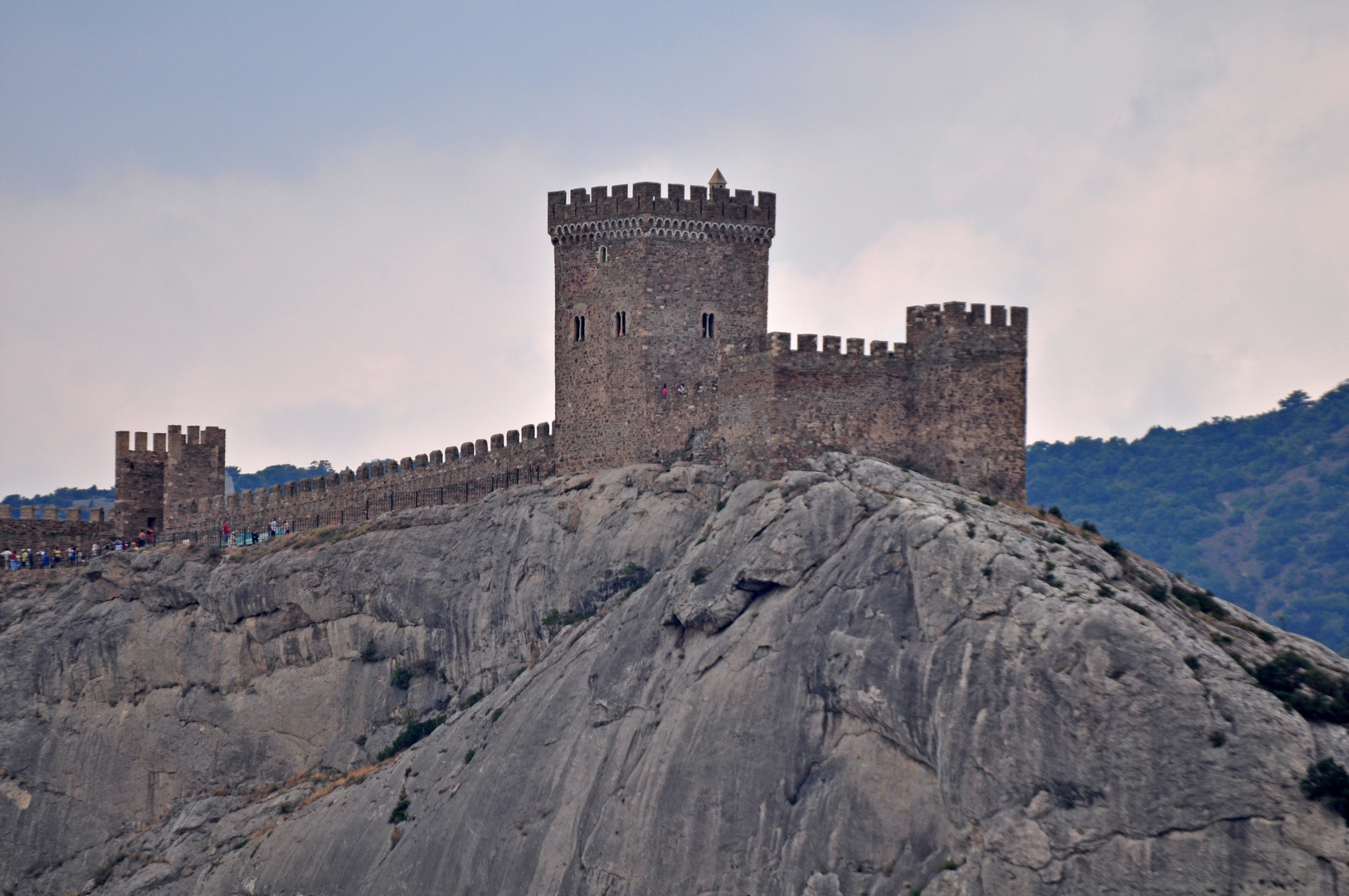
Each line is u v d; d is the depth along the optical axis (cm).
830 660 15312
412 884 17375
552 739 17362
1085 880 13250
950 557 15038
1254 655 14775
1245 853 12812
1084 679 13800
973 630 14562
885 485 16938
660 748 16112
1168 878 12988
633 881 15575
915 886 13938
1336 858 12588
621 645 17512
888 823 14388
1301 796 12838
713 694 16100
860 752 14875
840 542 16325
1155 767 13300
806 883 14500
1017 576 14712
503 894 16488
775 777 15262
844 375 18000
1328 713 13400
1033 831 13562
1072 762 13625
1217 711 13300
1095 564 15512
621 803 16075
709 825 15362
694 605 16812
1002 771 13862
